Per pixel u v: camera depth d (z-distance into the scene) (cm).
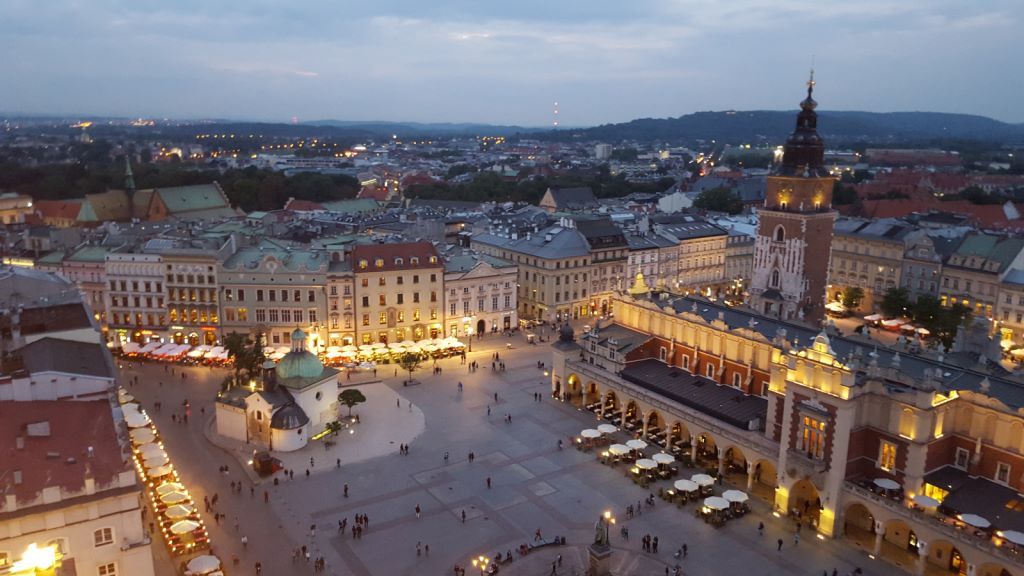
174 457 12062
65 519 7262
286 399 12675
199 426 13312
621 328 15025
